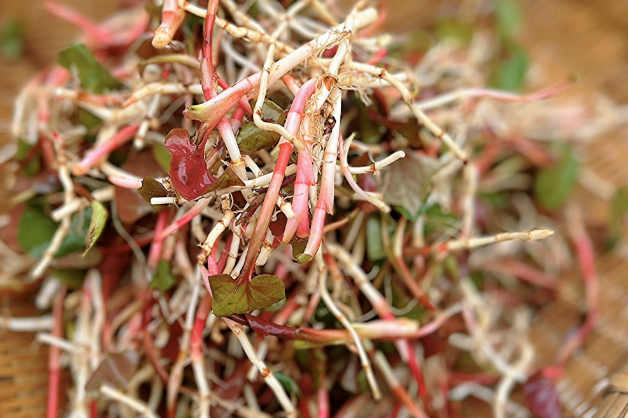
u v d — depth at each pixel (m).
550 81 0.43
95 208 0.30
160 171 0.32
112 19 0.40
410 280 0.33
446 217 0.34
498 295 0.39
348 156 0.32
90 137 0.34
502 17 0.44
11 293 0.35
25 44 0.43
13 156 0.37
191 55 0.31
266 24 0.33
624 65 0.44
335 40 0.29
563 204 0.40
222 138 0.28
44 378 0.34
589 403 0.33
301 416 0.33
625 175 0.41
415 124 0.32
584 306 0.38
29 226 0.34
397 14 0.46
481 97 0.34
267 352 0.33
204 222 0.32
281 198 0.27
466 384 0.36
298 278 0.32
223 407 0.32
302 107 0.27
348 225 0.33
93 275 0.34
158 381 0.33
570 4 0.47
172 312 0.33
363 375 0.33
